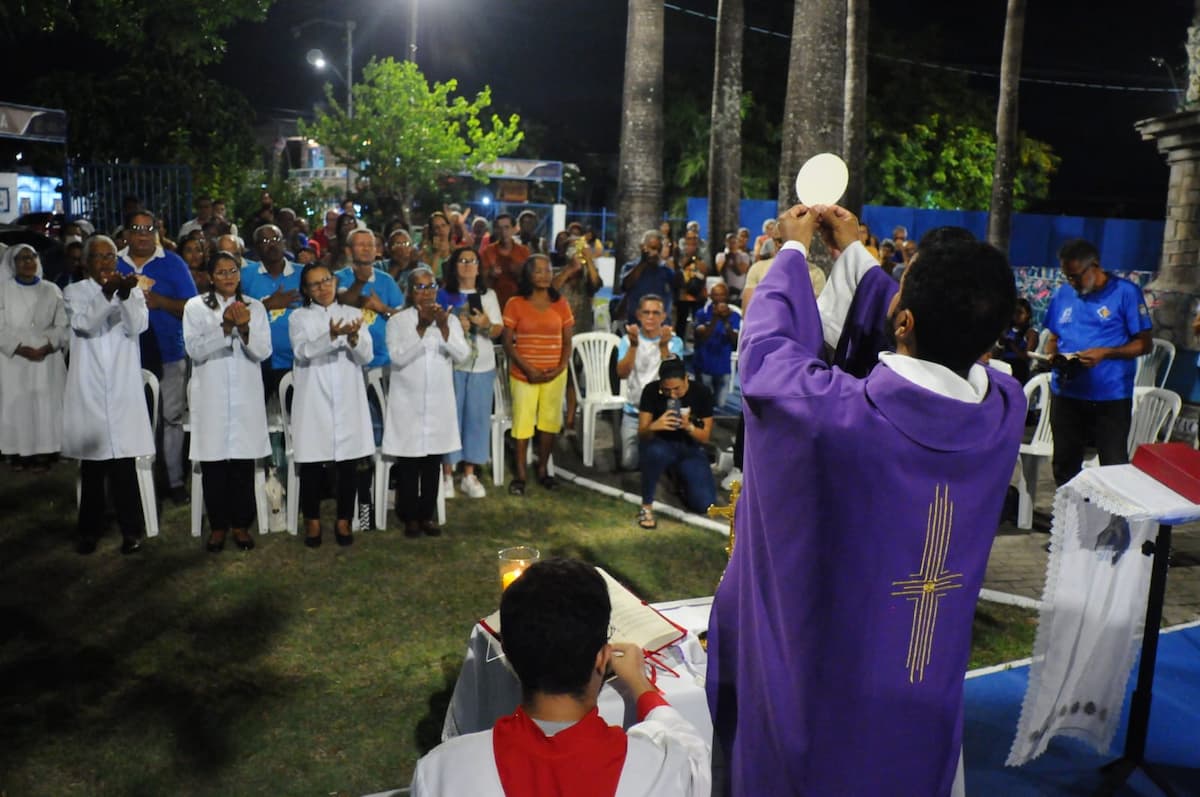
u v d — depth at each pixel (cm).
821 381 213
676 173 2984
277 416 706
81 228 1129
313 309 632
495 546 674
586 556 661
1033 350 983
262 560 635
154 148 1908
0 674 484
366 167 2191
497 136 2298
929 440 207
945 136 3041
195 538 666
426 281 655
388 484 733
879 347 253
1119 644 399
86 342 602
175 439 717
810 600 215
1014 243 2748
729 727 252
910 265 219
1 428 780
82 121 1847
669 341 821
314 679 490
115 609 559
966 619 221
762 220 2636
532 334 774
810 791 221
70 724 441
